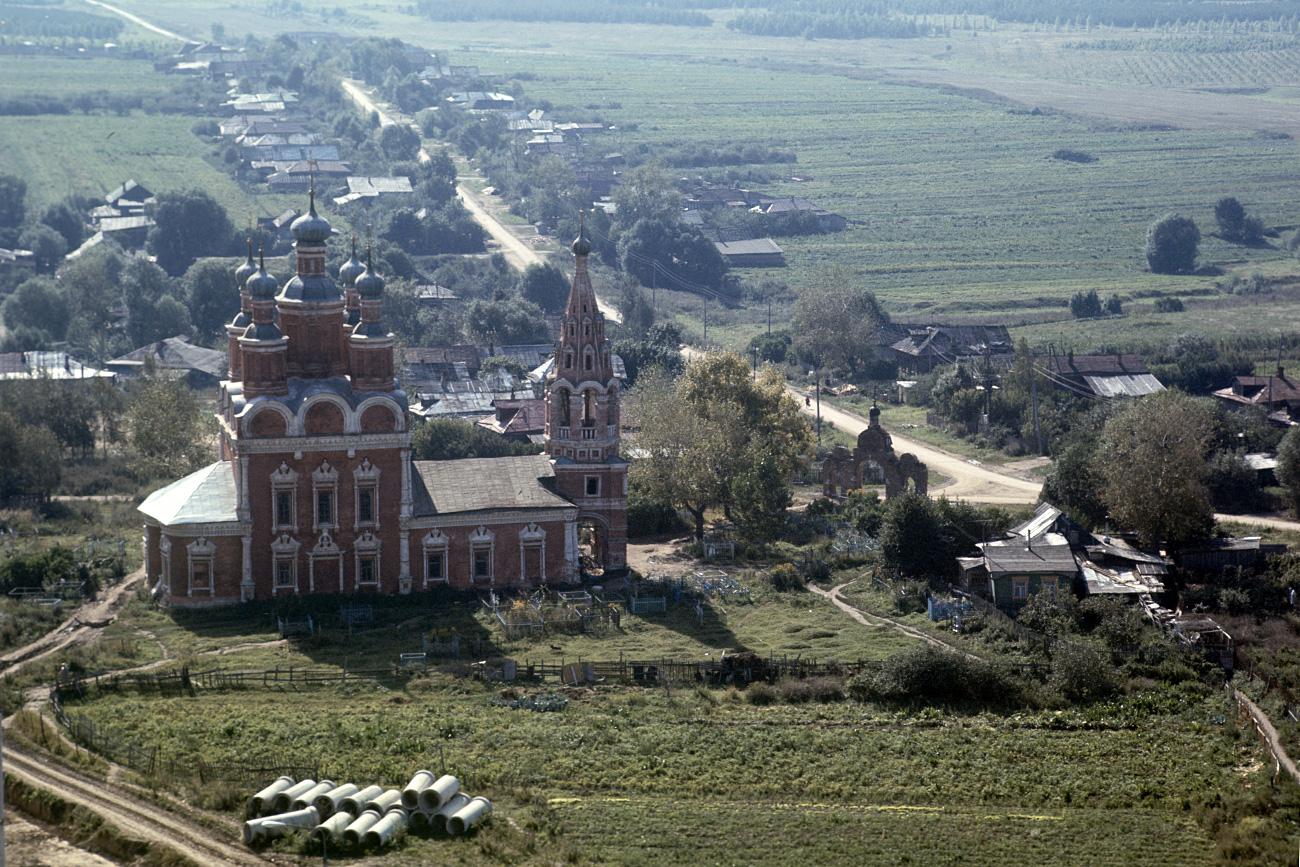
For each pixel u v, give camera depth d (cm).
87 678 8238
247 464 9775
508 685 8706
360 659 8988
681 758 7600
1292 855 6419
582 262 10962
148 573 10281
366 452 10025
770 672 9075
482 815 6353
